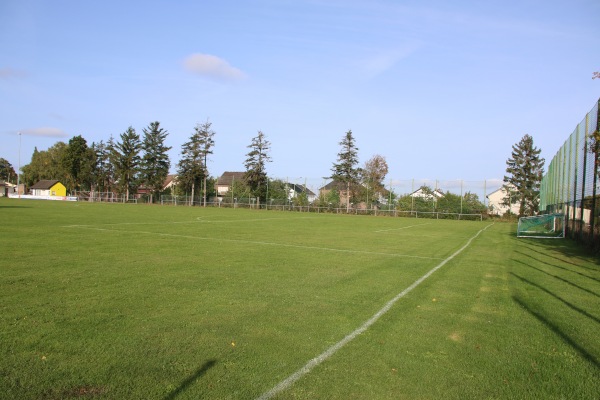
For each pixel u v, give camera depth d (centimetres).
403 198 5241
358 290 777
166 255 1136
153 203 7250
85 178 8650
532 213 5025
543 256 1403
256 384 381
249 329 532
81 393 356
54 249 1183
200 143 6881
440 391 380
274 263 1060
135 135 7712
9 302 626
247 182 6550
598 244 1449
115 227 1966
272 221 2966
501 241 1984
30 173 10281
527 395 378
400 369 424
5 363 412
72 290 711
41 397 348
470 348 491
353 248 1455
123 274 859
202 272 905
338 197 5900
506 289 833
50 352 441
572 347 504
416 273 987
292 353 456
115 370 402
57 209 3600
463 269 1074
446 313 639
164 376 392
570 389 392
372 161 8219
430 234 2292
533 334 550
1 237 1432
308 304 663
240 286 777
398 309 651
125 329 518
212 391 365
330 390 374
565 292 818
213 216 3353
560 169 2523
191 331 517
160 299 666
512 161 5838
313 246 1468
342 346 481
